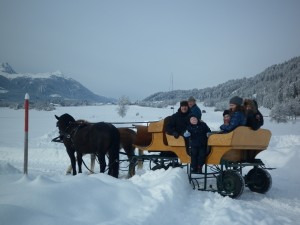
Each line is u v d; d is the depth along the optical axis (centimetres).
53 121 5722
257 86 15112
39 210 471
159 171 879
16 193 514
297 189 1011
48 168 1402
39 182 562
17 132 3569
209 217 639
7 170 974
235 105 898
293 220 651
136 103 12044
